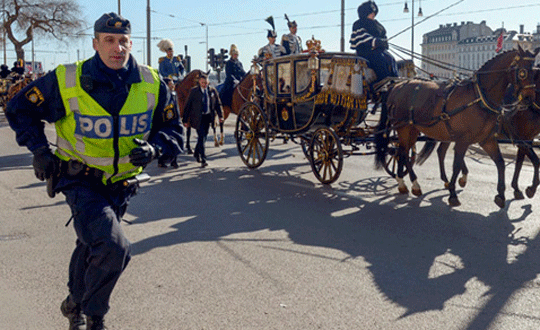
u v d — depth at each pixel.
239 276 4.91
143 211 7.37
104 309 3.29
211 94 13.90
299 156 12.56
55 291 4.61
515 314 4.12
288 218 6.97
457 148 7.57
